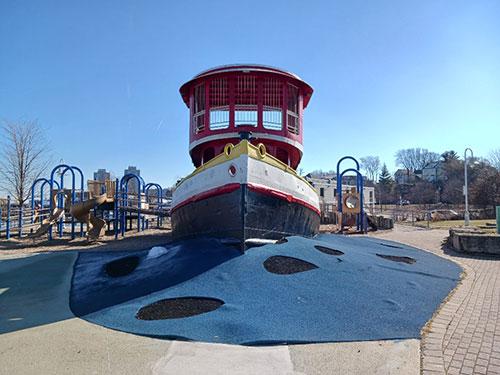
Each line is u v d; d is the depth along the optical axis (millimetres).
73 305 6234
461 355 3902
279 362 3773
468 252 11828
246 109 10984
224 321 4820
